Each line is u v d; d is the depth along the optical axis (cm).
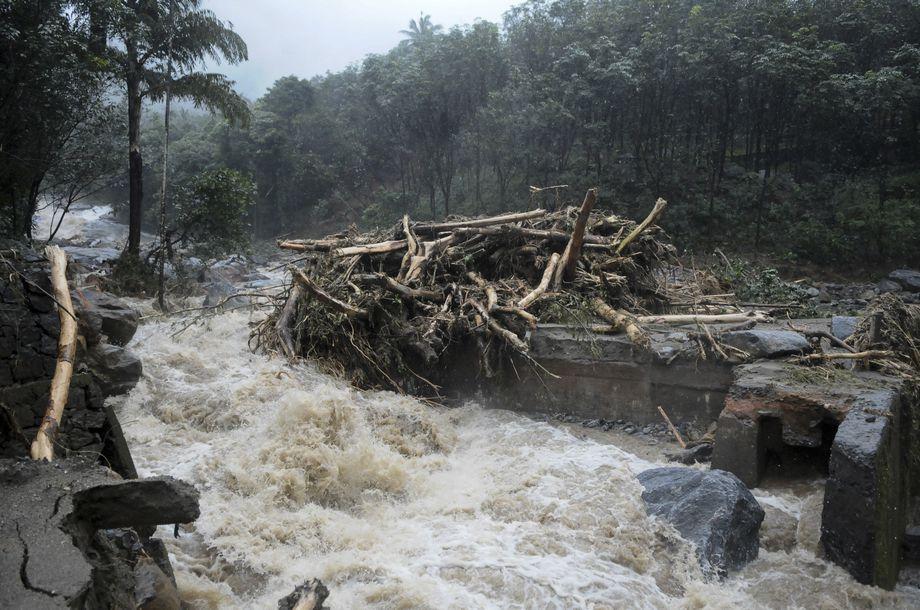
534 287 1143
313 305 1034
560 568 569
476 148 2695
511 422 959
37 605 243
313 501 691
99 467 367
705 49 2311
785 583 564
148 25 1867
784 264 2328
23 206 1688
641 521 640
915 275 2062
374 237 1302
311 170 3822
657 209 1173
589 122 2497
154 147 3950
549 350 984
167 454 731
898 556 616
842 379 746
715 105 2500
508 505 693
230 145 4062
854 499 561
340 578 550
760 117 2516
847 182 2478
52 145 1623
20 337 438
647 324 1027
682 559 582
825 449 769
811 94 2278
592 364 955
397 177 3722
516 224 1280
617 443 880
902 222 2234
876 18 2478
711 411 882
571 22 2669
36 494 321
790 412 720
